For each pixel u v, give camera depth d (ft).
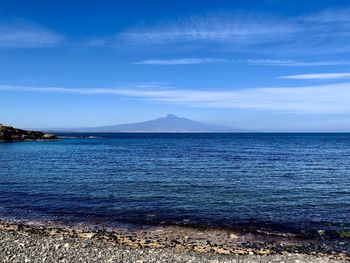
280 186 106.93
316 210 76.28
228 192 96.02
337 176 130.31
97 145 361.30
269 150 289.33
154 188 101.30
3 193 91.97
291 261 45.85
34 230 59.21
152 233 59.36
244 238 57.52
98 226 63.00
